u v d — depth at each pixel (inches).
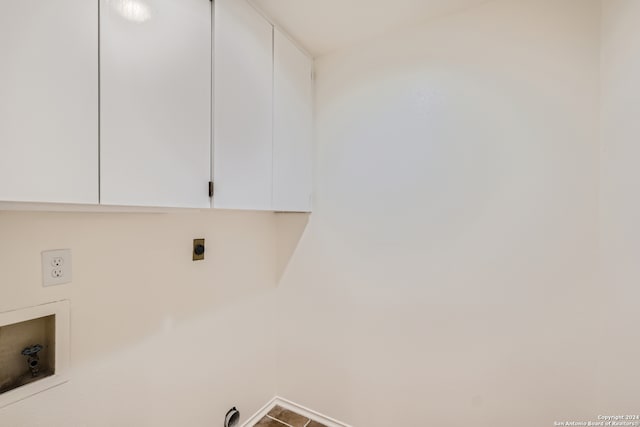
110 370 42.8
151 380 48.3
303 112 65.7
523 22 49.6
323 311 70.1
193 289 55.3
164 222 50.2
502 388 52.1
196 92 39.4
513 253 50.9
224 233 61.9
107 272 42.4
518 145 50.3
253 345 69.9
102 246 41.8
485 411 53.5
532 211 49.4
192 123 38.9
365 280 64.6
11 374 34.8
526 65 49.5
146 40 33.2
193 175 39.2
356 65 64.9
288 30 59.1
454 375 56.1
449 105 55.7
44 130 25.4
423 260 58.5
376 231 63.2
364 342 64.9
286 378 76.1
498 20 51.4
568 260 46.9
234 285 64.6
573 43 46.4
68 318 38.3
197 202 39.8
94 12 28.7
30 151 24.7
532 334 49.7
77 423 39.3
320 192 69.9
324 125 69.2
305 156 66.9
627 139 38.4
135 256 45.9
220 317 61.1
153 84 34.0
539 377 49.3
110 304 42.8
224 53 43.9
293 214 74.4
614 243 41.1
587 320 45.7
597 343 44.9
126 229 44.7
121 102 30.9
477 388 54.1
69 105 27.0
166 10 35.4
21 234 34.3
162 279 49.8
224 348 62.1
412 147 59.2
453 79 55.2
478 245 53.6
